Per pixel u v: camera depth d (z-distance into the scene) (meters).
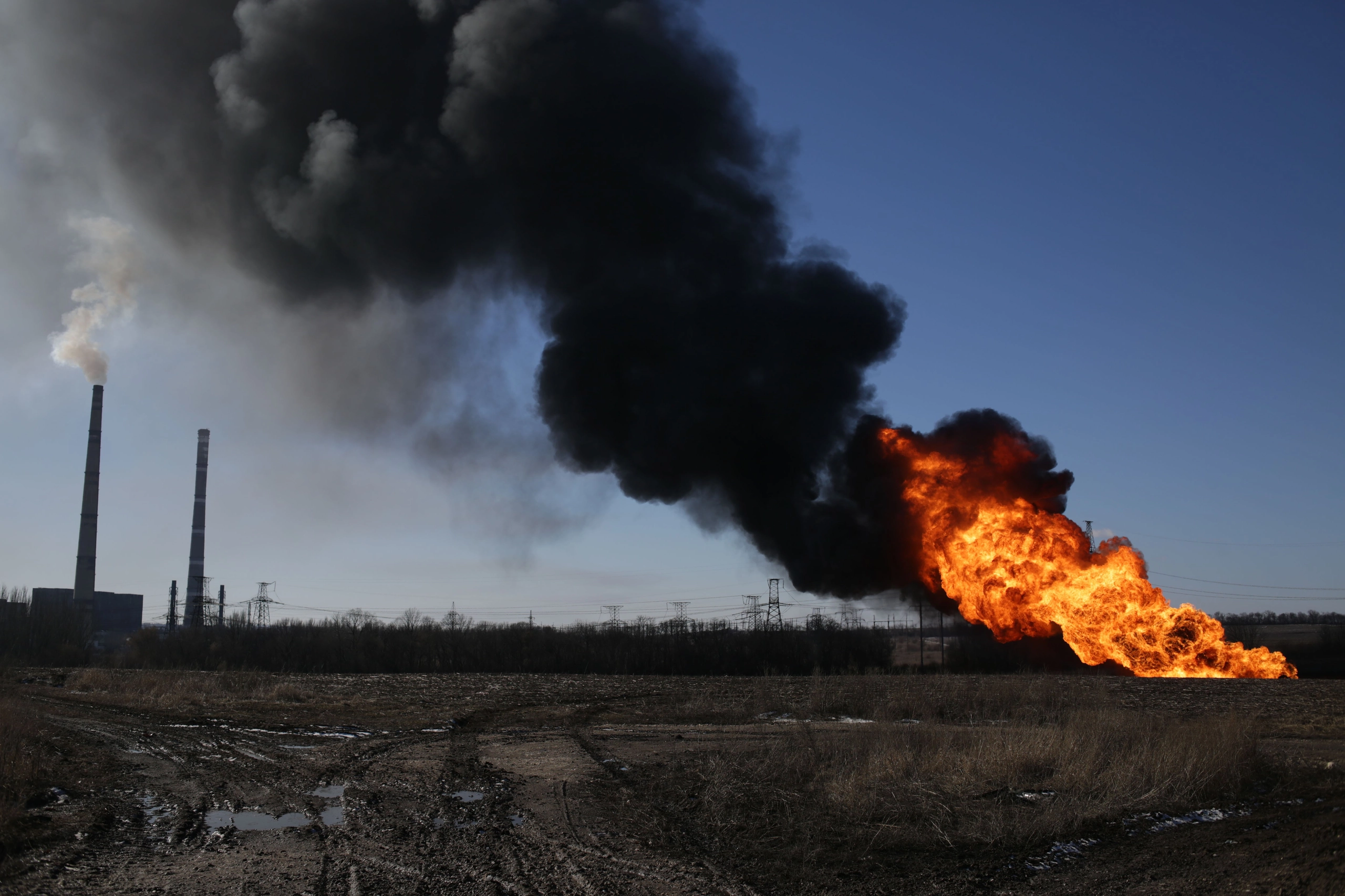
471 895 8.92
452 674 53.28
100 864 10.08
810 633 68.88
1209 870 9.58
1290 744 19.91
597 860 10.29
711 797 13.66
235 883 9.34
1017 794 13.38
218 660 69.75
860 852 10.59
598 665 65.00
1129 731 16.67
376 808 13.38
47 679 40.91
